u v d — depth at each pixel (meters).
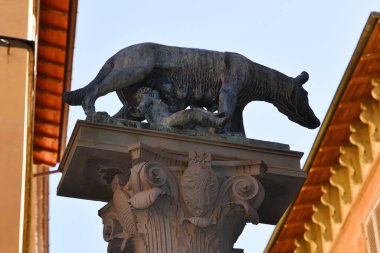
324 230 38.69
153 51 17.97
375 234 35.59
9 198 17.23
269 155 17.19
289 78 18.73
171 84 17.95
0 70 18.44
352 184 36.94
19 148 17.73
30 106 18.41
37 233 32.47
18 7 19.58
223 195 16.69
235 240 16.78
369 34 30.77
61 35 29.08
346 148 35.94
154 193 16.27
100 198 17.55
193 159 16.69
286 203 17.61
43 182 31.73
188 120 17.14
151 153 16.55
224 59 18.14
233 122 18.28
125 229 16.66
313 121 18.97
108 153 16.56
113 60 17.92
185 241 16.36
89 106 17.52
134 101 17.91
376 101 34.16
